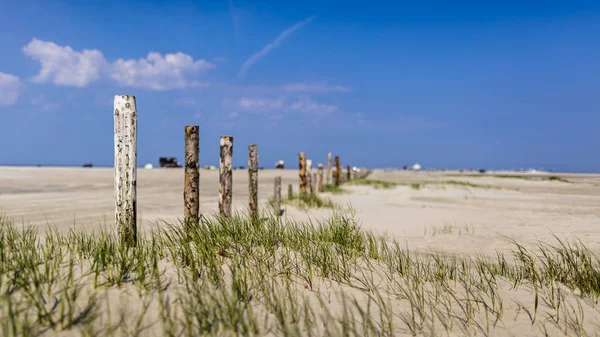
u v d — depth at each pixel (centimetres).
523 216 1100
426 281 416
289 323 296
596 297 387
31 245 436
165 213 1043
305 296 345
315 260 425
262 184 2675
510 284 425
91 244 448
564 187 2591
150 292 314
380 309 328
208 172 4400
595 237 767
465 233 827
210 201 1423
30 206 1155
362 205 1376
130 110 465
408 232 841
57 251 407
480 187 2228
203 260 388
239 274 362
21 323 248
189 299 310
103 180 2594
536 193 1986
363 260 459
